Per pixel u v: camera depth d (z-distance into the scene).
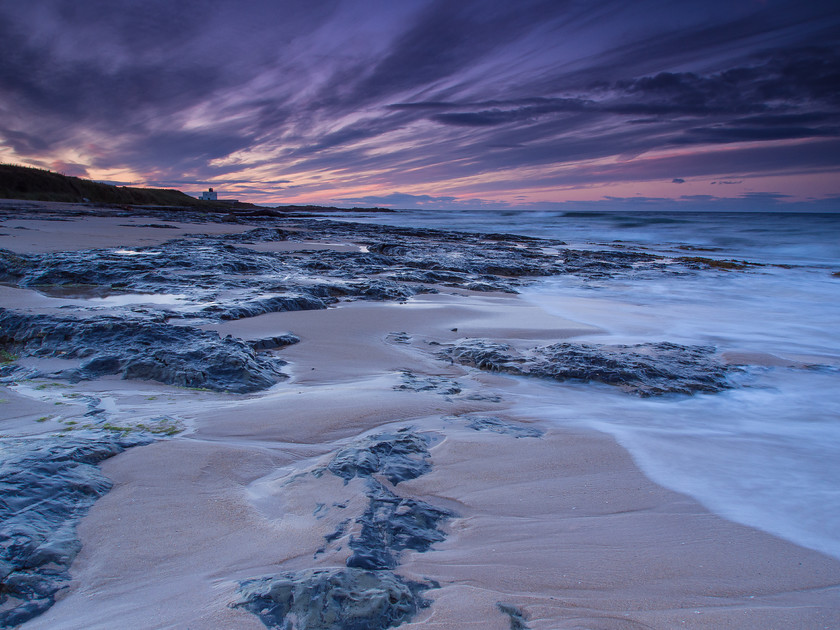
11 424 3.61
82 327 5.72
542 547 2.44
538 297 12.12
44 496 2.48
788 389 5.68
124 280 9.94
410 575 2.12
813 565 2.41
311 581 1.89
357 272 13.82
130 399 4.30
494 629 1.81
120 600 1.92
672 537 2.61
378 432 3.80
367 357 6.23
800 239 30.75
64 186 53.44
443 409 4.43
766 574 2.31
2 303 7.70
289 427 3.80
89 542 2.26
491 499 2.91
